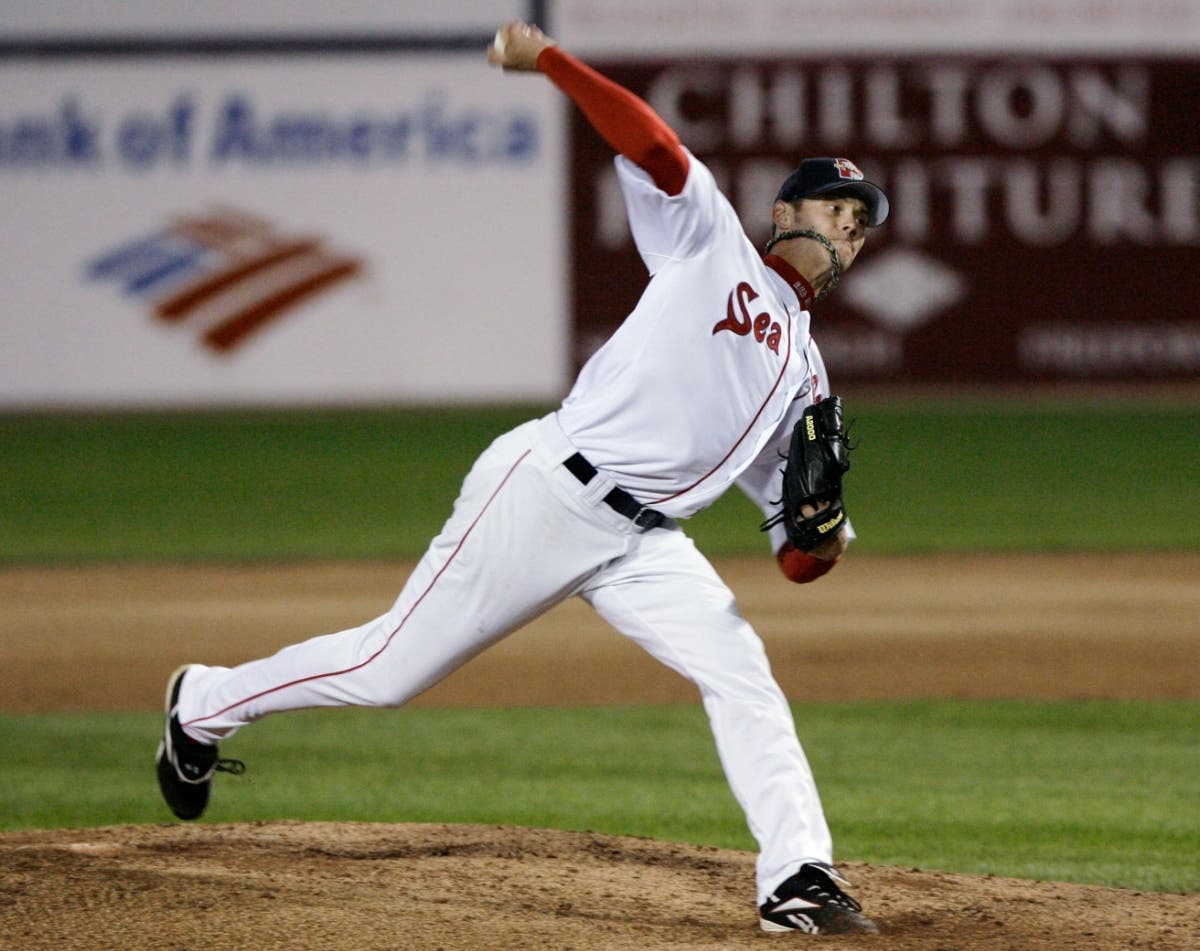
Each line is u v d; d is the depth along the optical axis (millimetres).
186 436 62750
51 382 70000
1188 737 23500
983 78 70188
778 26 69875
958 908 14391
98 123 69250
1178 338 71250
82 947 12516
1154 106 70312
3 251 69438
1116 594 35062
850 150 70312
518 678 27938
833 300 70938
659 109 70312
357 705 13984
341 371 70688
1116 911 14344
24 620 32312
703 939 13016
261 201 69875
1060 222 70625
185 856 15523
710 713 13406
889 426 64250
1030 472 53625
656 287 13094
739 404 13211
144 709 25469
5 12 68812
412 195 70188
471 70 70000
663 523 13656
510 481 13227
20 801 19922
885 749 22828
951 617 32719
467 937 12945
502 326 70812
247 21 69375
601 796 20172
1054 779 21078
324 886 14320
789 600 34812
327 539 42062
